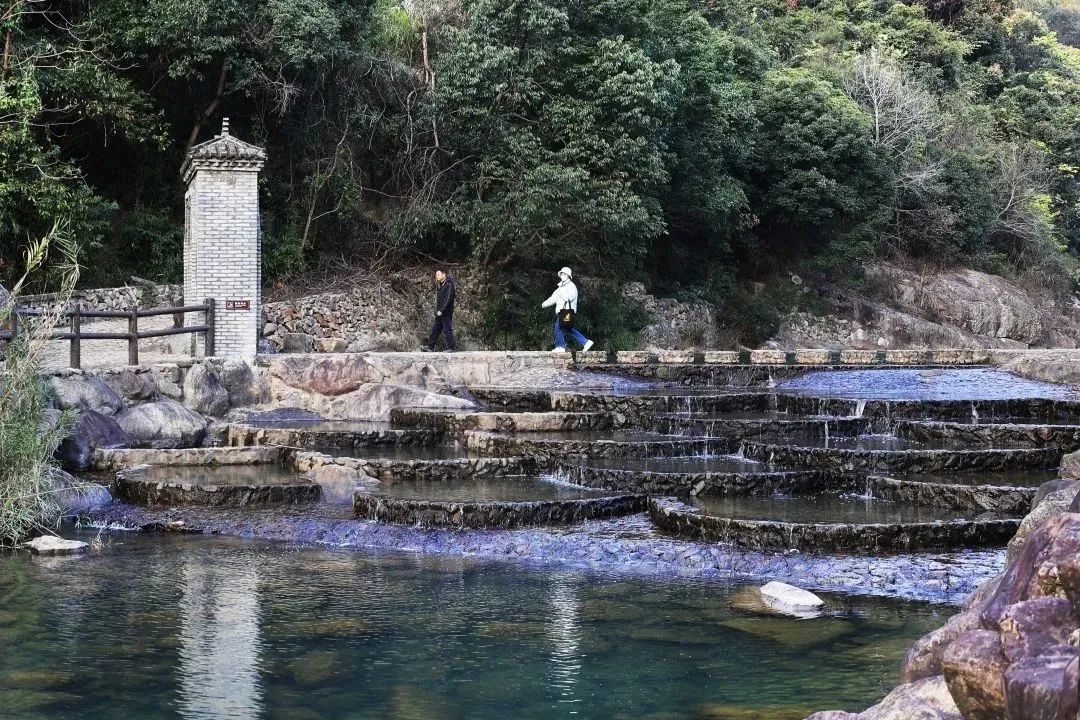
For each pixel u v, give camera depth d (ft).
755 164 127.13
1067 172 184.75
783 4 181.16
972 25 204.95
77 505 41.91
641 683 23.38
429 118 93.35
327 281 91.71
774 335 124.98
